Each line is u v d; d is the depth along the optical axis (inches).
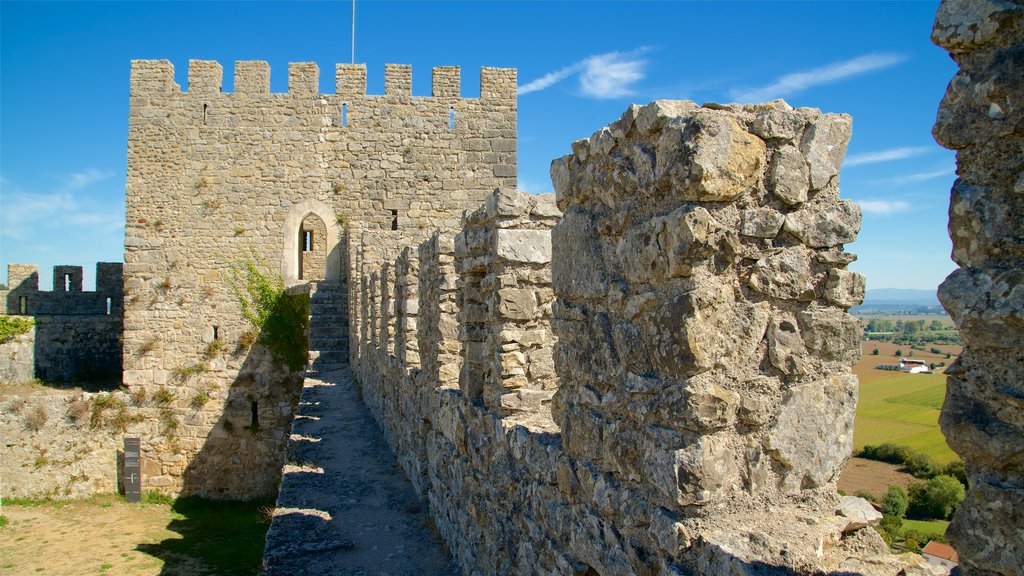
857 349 141.8
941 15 98.8
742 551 123.6
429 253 358.3
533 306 237.9
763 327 138.2
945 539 100.2
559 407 186.7
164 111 965.8
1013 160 92.7
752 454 137.0
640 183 147.8
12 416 980.6
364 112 978.1
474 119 986.7
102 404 980.6
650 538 141.1
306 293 979.3
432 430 342.3
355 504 362.3
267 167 970.7
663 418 138.8
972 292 95.3
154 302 974.4
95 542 831.7
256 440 986.1
